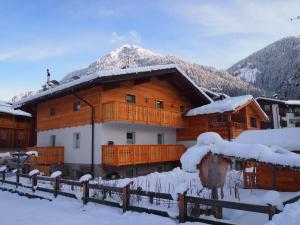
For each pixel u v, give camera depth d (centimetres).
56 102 2275
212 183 841
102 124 1894
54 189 1220
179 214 807
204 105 2505
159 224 800
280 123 5106
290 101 5119
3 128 3031
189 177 1681
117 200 1044
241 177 1644
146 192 925
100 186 1024
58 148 2097
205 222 769
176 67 2247
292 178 1320
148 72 2016
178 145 2352
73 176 2033
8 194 1365
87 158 1948
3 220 905
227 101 2456
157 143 2348
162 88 2384
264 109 5062
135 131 2144
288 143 1259
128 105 1923
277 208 668
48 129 2314
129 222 833
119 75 1806
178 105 2530
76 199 1128
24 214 971
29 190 1370
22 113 3117
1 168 1650
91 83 1750
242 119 2588
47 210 1015
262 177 1370
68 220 877
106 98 1931
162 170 2267
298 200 853
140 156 1961
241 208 710
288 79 9144
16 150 3098
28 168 2012
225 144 874
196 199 785
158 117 2173
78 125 2042
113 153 1797
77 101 2077
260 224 786
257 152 888
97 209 980
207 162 857
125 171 1986
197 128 2445
